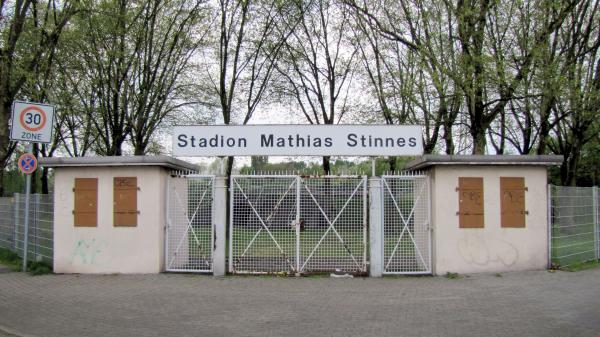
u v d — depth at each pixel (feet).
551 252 37.96
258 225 37.83
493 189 37.52
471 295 30.27
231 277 36.86
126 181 38.86
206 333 23.20
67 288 33.50
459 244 37.19
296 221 37.47
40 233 42.98
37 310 27.71
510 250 37.42
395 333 22.74
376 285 33.86
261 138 37.91
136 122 70.44
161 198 38.78
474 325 23.72
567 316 24.82
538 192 37.73
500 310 26.45
